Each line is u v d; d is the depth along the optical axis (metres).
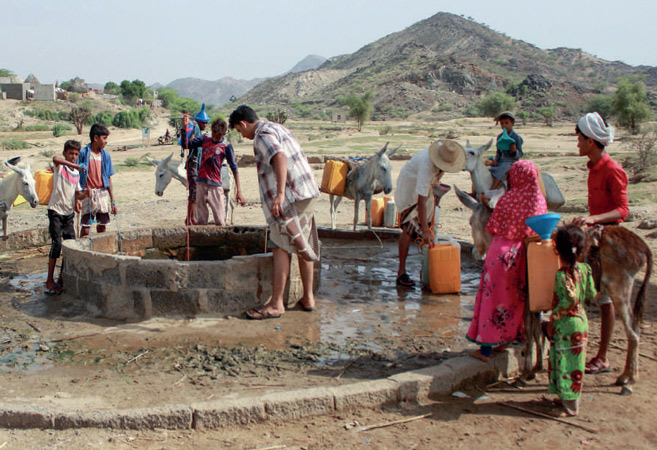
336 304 8.04
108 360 6.10
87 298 7.91
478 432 4.65
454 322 7.29
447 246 8.53
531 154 39.53
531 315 5.53
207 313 7.44
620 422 4.80
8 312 7.71
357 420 4.85
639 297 5.52
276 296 7.43
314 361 6.07
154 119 125.44
